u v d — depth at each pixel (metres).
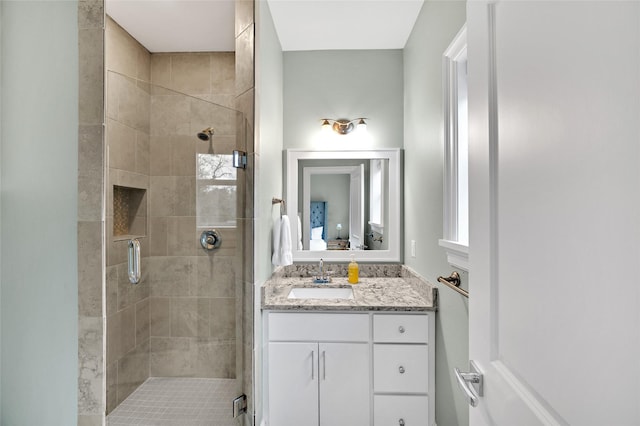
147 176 1.50
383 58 2.58
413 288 2.16
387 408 1.82
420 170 2.08
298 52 2.61
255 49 1.75
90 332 1.38
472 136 0.78
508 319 0.63
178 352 1.57
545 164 0.51
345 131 2.55
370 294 2.04
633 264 0.35
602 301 0.40
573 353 0.45
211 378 1.61
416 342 1.81
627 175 0.36
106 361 1.38
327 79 2.60
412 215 2.29
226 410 1.62
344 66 2.59
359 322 1.83
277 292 2.12
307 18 2.15
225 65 2.58
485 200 0.71
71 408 1.39
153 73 2.58
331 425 1.83
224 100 2.57
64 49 1.39
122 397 1.43
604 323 0.39
